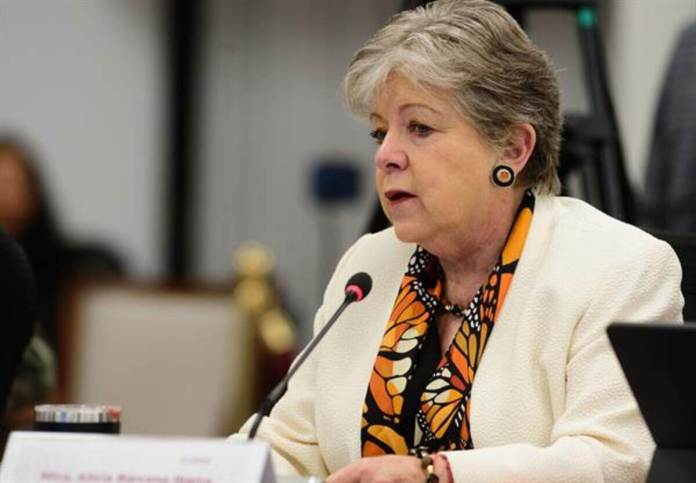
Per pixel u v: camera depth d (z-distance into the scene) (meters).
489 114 6.91
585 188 9.84
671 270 6.93
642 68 17.94
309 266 23.08
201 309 13.19
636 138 17.88
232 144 23.12
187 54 22.81
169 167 22.70
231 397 13.12
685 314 7.66
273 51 23.14
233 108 23.12
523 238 7.11
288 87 23.14
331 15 23.08
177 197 22.72
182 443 5.38
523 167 7.17
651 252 6.93
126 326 13.13
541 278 6.98
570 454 6.38
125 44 22.50
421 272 7.43
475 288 7.29
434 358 7.21
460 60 6.82
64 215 22.27
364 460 6.31
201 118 23.05
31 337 8.72
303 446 7.51
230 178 23.14
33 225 16.53
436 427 6.94
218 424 13.08
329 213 23.02
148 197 22.59
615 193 9.73
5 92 22.14
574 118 9.77
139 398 13.05
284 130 23.19
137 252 22.53
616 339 5.43
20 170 16.56
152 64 22.64
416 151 6.96
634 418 6.52
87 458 5.44
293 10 23.14
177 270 22.70
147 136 22.59
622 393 6.58
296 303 23.02
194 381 13.11
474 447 6.82
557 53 20.19
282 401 7.68
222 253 23.09
